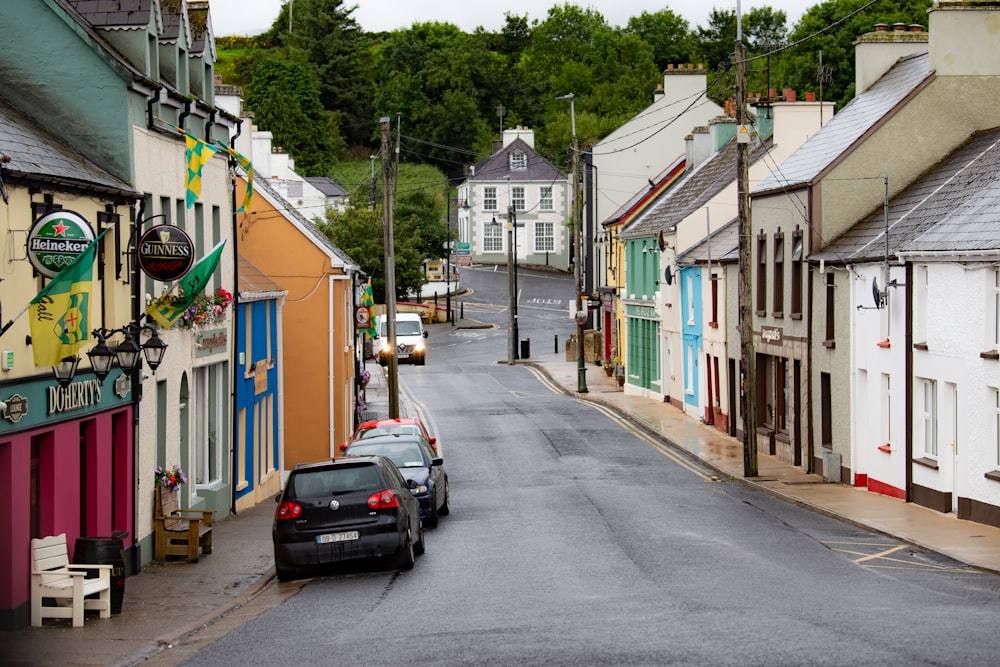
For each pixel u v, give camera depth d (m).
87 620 15.83
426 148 135.38
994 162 27.75
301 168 117.25
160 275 18.94
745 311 31.53
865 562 19.06
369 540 18.70
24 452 15.44
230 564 20.69
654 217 55.66
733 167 50.12
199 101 24.66
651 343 54.16
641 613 14.41
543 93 144.12
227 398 27.41
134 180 20.22
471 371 67.12
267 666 12.39
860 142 32.09
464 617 14.80
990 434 22.84
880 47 37.12
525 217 126.12
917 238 26.05
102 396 18.36
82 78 19.88
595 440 40.75
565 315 96.12
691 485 30.89
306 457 37.91
